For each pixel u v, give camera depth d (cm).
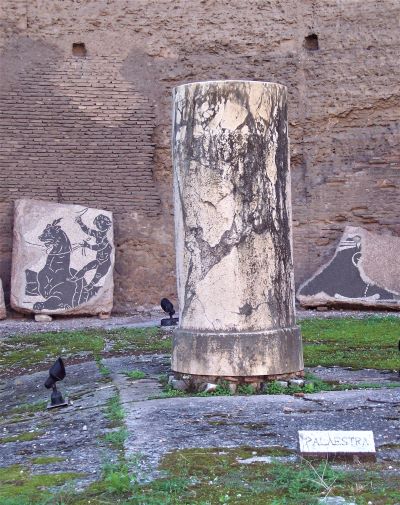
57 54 1719
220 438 605
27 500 495
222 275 776
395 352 1035
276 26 1752
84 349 1156
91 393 831
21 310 1559
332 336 1191
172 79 1752
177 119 809
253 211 782
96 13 1739
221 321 776
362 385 807
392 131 1703
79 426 691
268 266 786
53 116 1702
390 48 1709
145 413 693
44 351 1163
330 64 1733
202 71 1756
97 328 1404
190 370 783
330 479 508
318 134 1736
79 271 1587
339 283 1582
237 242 777
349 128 1728
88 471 552
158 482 509
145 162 1728
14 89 1691
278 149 805
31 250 1579
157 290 1712
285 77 1747
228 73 1753
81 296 1574
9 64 1694
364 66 1719
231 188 779
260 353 772
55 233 1596
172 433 624
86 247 1602
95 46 1734
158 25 1755
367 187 1709
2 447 656
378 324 1327
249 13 1756
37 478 543
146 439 611
